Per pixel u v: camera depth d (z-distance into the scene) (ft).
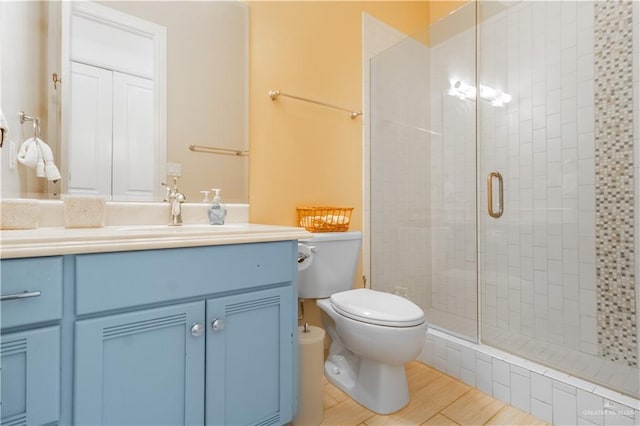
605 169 5.16
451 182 6.93
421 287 7.11
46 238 2.19
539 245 5.78
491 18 6.45
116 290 2.46
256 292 3.32
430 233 7.30
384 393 4.31
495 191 6.29
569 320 5.41
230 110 4.94
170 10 4.48
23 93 3.49
